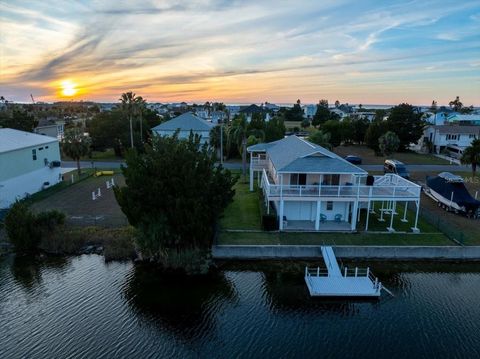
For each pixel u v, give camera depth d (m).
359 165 59.09
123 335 18.70
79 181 46.22
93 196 38.09
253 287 23.12
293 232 29.06
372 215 33.31
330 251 26.00
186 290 22.83
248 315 20.39
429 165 59.56
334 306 21.30
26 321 19.67
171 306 21.20
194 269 24.75
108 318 20.05
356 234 28.69
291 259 26.33
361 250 26.31
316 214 29.34
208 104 181.38
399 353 17.48
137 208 24.36
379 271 24.95
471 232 29.53
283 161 31.50
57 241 27.48
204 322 19.81
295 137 43.97
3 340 18.19
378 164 60.22
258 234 28.66
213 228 27.56
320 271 24.66
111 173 50.53
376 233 28.94
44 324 19.44
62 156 65.56
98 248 27.62
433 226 30.56
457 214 34.34
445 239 27.89
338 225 30.30
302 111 154.88
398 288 23.08
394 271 25.02
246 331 19.08
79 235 28.28
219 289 22.92
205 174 26.23
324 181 30.75
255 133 53.41
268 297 22.08
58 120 102.94
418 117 73.62
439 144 73.50
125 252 26.48
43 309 20.73
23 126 69.69
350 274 24.31
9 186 36.03
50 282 23.52
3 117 75.75
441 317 20.25
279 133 64.50
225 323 19.72
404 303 21.58
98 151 71.38
